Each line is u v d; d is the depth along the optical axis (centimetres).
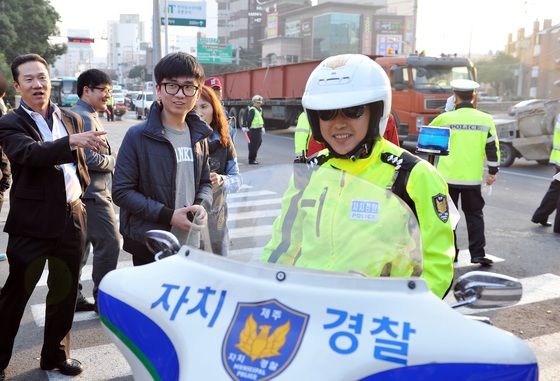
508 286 192
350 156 231
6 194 991
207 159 348
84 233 369
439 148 387
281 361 157
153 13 1872
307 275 181
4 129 333
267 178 241
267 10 10325
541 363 404
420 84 1694
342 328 164
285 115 2395
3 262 605
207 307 179
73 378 374
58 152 323
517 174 1324
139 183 323
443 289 211
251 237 223
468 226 633
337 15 8619
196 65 322
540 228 802
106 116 3572
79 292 480
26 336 438
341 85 218
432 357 158
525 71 5759
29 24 4106
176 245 231
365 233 207
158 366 173
